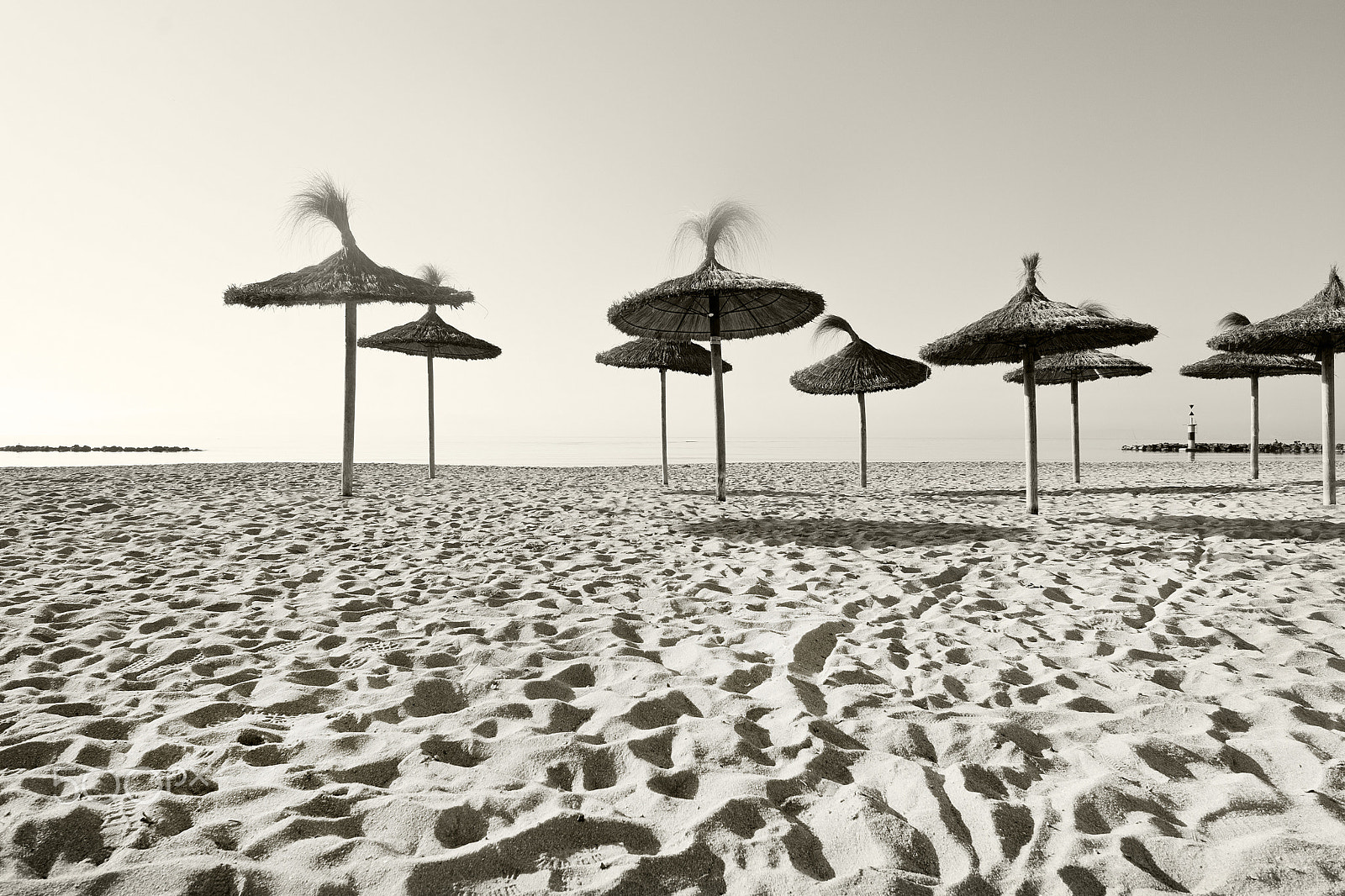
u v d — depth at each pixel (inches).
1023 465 649.0
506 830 55.7
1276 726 78.5
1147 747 71.9
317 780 63.4
